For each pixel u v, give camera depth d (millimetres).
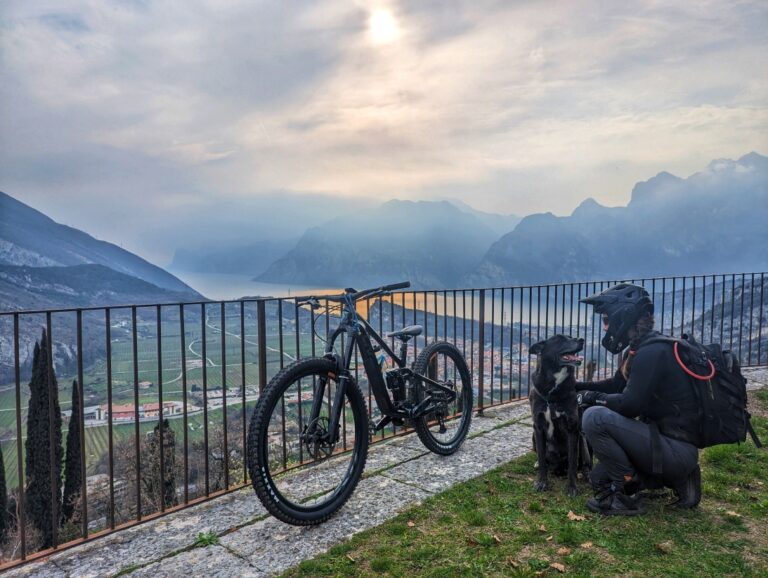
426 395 3963
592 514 2861
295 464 3725
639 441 2748
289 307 3805
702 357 2711
